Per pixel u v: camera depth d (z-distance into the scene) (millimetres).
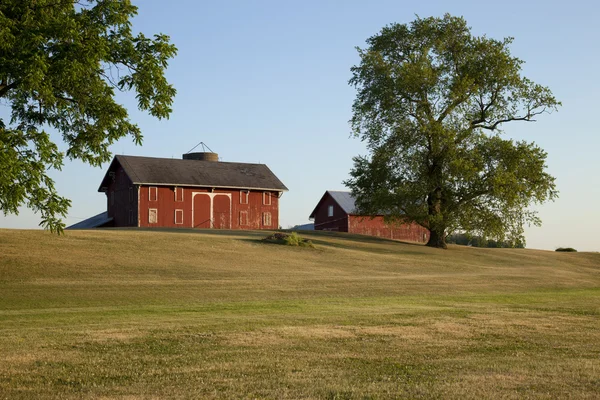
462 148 49125
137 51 24891
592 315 19766
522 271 41969
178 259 33781
